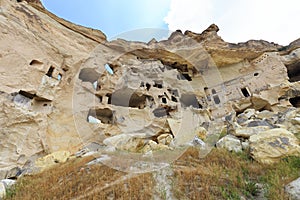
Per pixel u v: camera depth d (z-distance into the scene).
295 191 3.32
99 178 4.56
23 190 4.72
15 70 10.02
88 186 4.23
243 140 7.23
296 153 5.15
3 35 9.91
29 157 9.09
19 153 8.79
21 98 10.12
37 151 9.62
